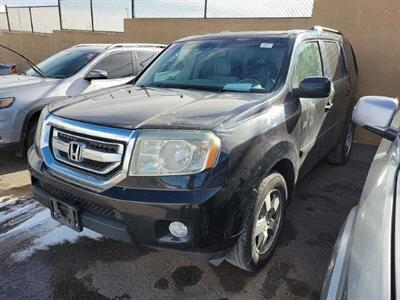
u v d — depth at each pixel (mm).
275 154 2432
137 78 3701
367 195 1646
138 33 9984
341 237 1703
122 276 2607
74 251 2893
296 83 3070
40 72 5527
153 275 2627
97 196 2107
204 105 2457
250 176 2193
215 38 3707
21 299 2361
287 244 3057
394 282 1034
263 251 2646
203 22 8516
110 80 5586
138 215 2014
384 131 2045
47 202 2510
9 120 4426
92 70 5395
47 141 2494
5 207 3625
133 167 2043
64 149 2346
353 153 5852
